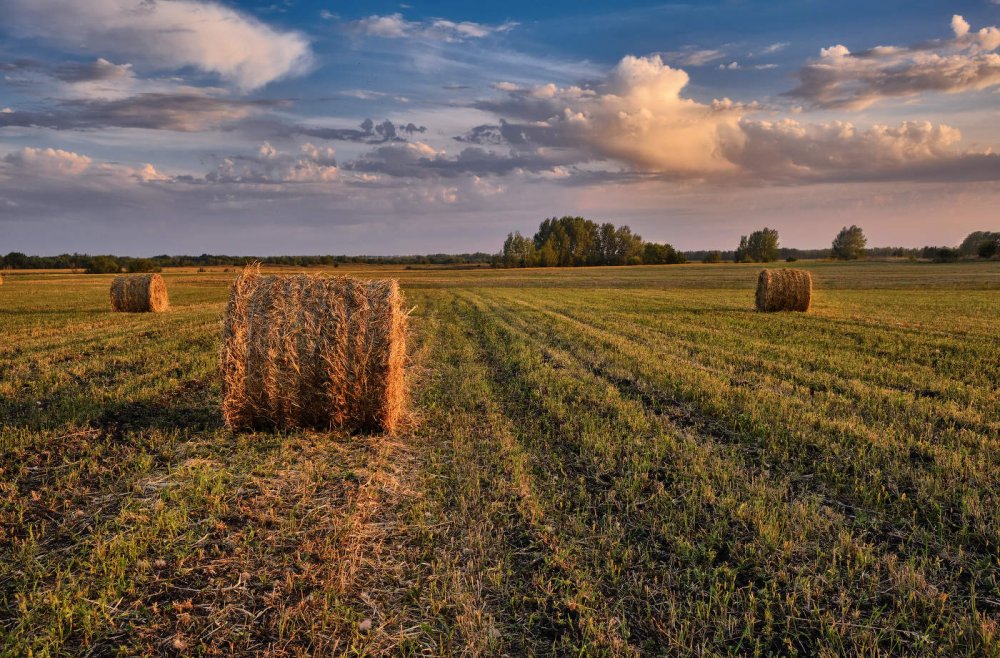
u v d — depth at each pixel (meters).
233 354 7.31
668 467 6.18
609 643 3.53
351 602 3.95
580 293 38.09
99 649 3.51
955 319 20.69
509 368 11.61
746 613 3.76
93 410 8.08
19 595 3.90
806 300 23.47
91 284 51.53
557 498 5.41
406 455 6.78
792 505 5.28
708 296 34.44
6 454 6.44
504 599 4.00
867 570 4.33
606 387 9.79
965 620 3.69
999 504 5.20
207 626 3.71
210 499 5.32
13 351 13.65
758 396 9.09
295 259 128.25
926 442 6.79
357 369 7.30
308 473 6.00
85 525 4.90
